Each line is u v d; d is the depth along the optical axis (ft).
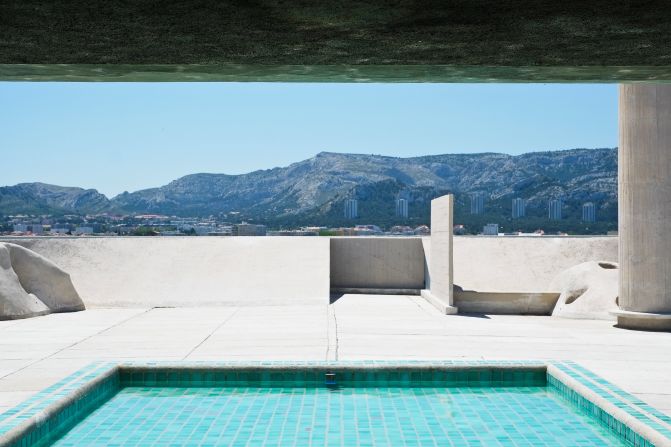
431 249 39.81
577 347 24.21
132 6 7.47
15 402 16.81
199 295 39.45
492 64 9.84
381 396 19.47
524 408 18.24
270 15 7.78
